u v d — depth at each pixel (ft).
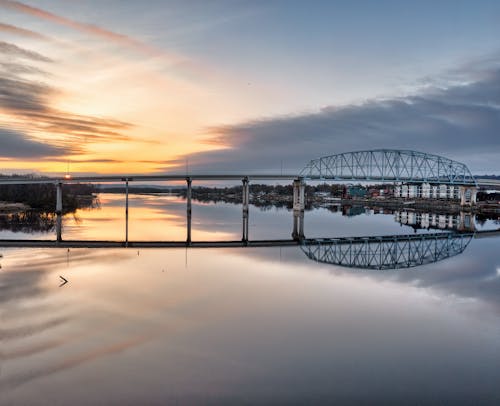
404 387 56.13
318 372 60.03
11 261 147.95
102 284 111.55
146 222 361.92
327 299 101.14
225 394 53.21
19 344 68.18
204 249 200.34
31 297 96.32
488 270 149.28
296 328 78.84
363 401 52.24
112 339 71.00
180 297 99.91
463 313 90.17
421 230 333.83
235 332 75.82
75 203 622.54
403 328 80.02
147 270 134.82
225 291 107.45
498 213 583.17
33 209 511.81
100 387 54.39
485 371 61.41
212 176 521.24
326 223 393.91
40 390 53.47
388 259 179.01
